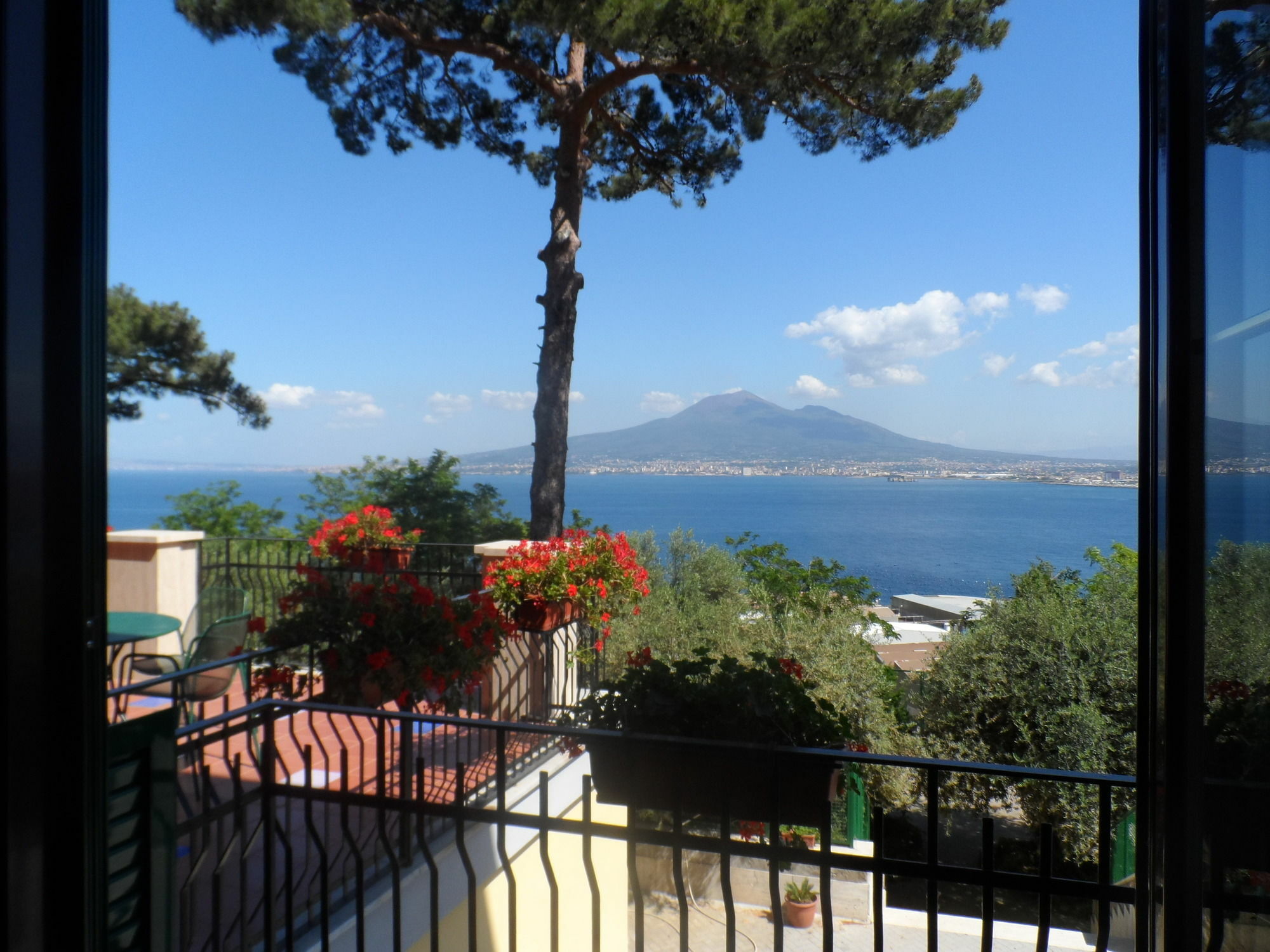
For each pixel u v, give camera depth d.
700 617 8.80
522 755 4.67
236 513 14.46
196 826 2.16
